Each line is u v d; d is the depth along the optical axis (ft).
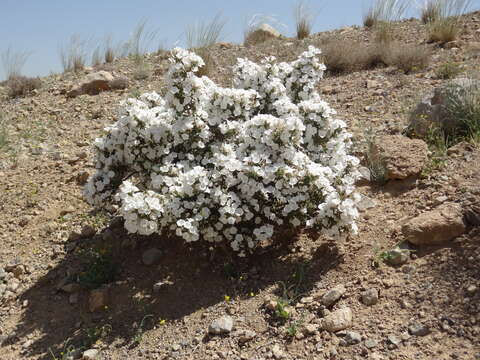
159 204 11.48
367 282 11.45
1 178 19.52
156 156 13.60
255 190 11.93
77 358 11.37
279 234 13.94
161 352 11.04
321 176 12.03
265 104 15.03
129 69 31.78
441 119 16.51
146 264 14.01
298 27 34.94
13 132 23.98
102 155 13.89
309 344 10.30
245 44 35.09
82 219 16.44
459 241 11.42
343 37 31.96
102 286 13.39
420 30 29.89
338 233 12.19
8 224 16.72
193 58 12.70
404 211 13.56
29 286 14.07
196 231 11.57
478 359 8.73
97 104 26.20
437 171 14.61
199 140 13.17
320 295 11.48
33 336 12.33
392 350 9.55
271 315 11.30
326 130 13.46
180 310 12.20
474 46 24.16
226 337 10.97
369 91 22.13
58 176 19.16
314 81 15.51
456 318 9.77
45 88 30.50
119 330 12.00
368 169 15.92
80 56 35.09
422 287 10.75
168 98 13.07
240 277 12.67
